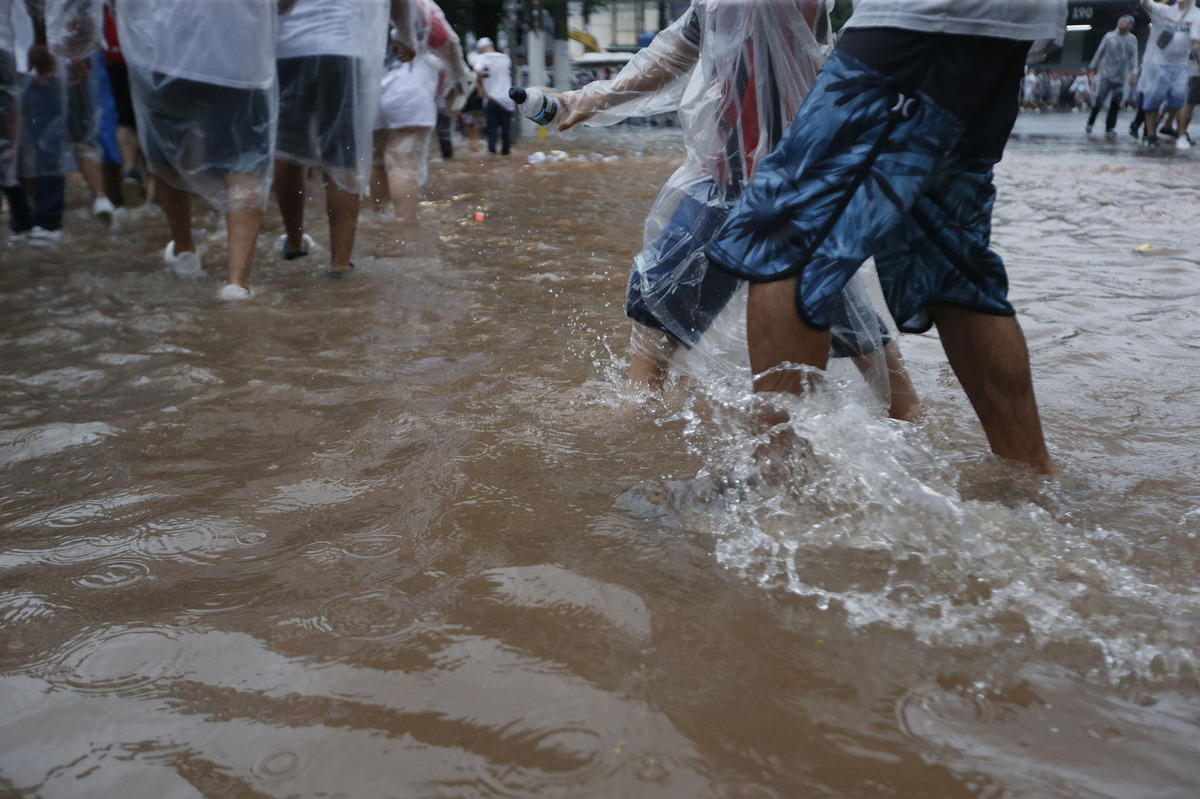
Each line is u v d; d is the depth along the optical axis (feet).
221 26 13.70
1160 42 50.42
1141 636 4.84
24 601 5.49
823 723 4.19
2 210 23.41
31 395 9.46
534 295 14.28
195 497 6.93
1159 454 7.62
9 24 17.90
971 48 6.10
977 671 4.56
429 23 18.72
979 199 6.79
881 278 7.12
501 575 5.53
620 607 5.14
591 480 7.04
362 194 15.85
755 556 5.71
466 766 3.95
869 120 6.18
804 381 6.51
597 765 3.93
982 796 3.75
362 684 4.53
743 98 8.24
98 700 4.51
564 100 9.21
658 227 9.09
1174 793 3.76
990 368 7.03
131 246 19.01
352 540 6.14
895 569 5.52
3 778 4.01
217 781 3.94
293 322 12.55
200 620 5.21
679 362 9.50
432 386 9.59
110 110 23.82
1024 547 5.79
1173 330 11.80
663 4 134.31
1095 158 42.70
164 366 10.34
